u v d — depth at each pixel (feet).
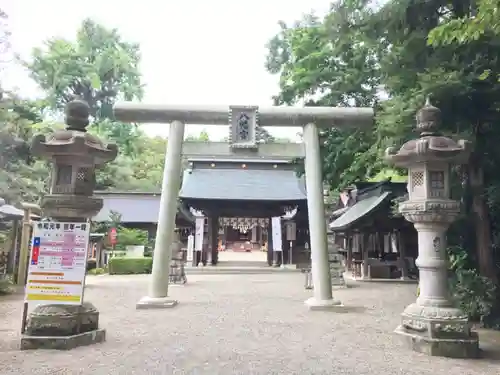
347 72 47.11
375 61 46.26
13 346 22.31
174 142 39.81
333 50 45.62
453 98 29.81
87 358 20.20
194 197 91.35
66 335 22.07
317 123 40.29
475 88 29.07
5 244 57.36
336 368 19.24
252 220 104.88
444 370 19.11
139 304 36.68
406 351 22.41
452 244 35.68
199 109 40.09
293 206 95.76
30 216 54.49
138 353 21.33
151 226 114.52
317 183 39.06
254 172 104.63
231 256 129.59
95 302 41.09
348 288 56.49
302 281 65.67
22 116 74.02
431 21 33.40
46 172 80.59
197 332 26.78
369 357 21.17
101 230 101.76
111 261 83.61
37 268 22.74
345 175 51.96
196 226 92.84
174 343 23.68
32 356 20.31
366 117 39.91
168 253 38.65
